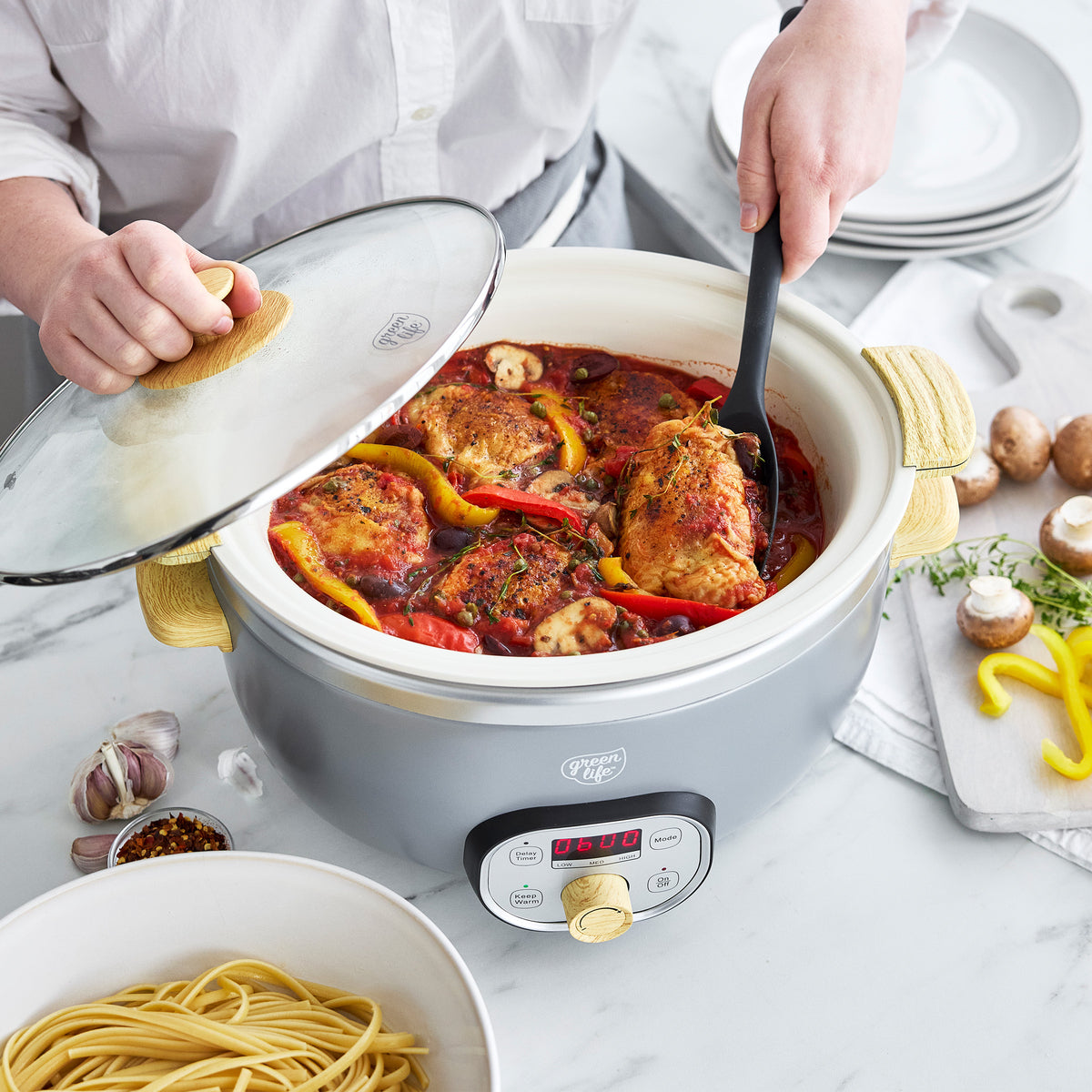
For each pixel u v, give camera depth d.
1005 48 1.88
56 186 1.17
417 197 0.98
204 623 0.89
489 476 1.07
